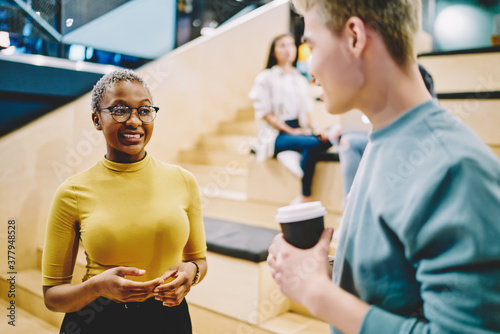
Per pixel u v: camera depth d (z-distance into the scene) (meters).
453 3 4.74
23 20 2.69
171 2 3.67
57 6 2.84
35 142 2.55
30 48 2.76
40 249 2.58
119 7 3.23
